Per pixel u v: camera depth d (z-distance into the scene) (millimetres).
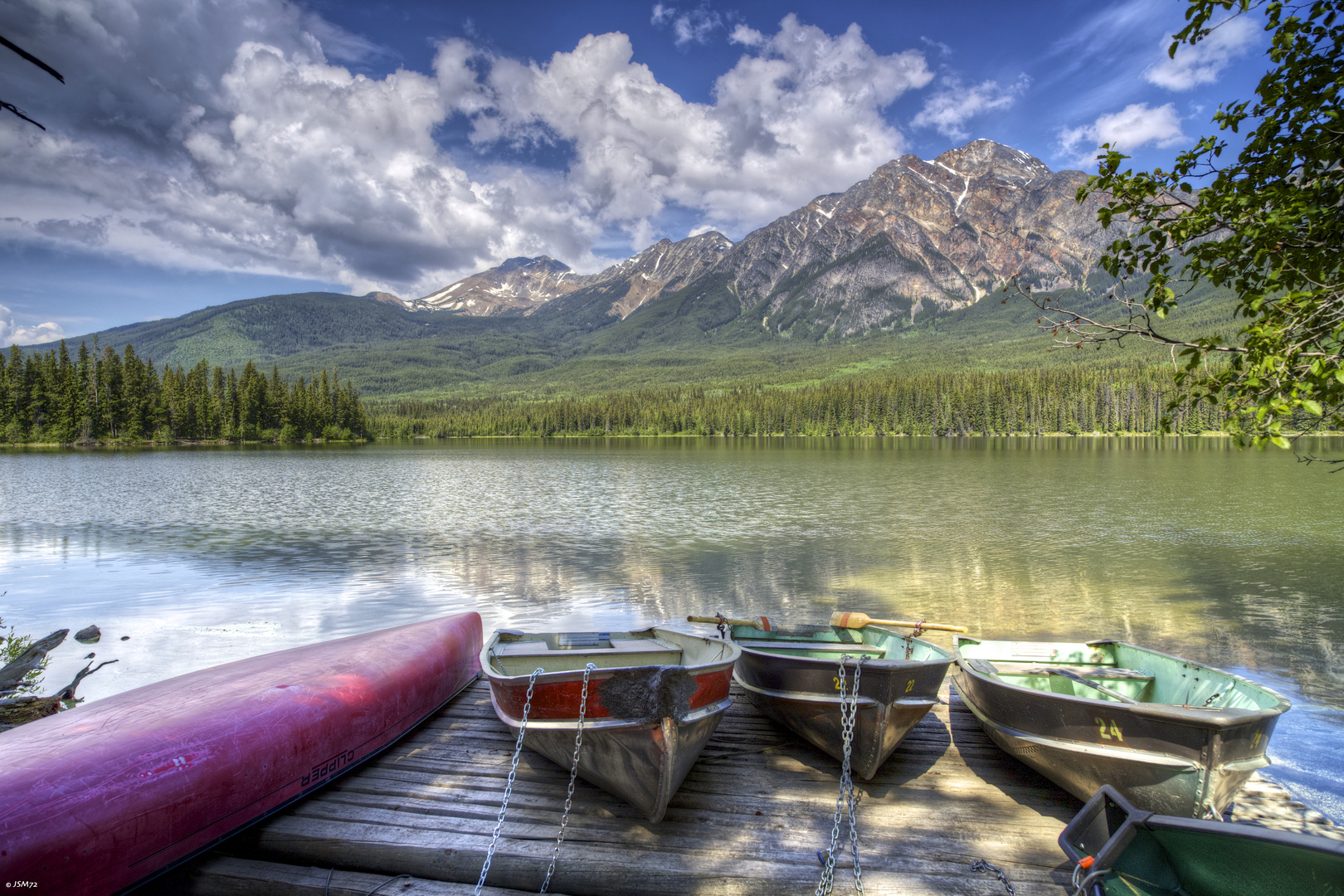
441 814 5184
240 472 62125
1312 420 4324
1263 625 13914
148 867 4426
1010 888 4367
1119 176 5273
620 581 18375
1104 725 4969
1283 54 4633
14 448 105688
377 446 140375
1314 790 7391
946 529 26906
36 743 4707
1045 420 145500
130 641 12828
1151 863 3867
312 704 5656
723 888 4445
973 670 6188
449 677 7660
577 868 4543
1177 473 53594
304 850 4852
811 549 22875
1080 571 19250
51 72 2551
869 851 4746
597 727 5020
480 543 24203
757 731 6777
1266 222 4598
